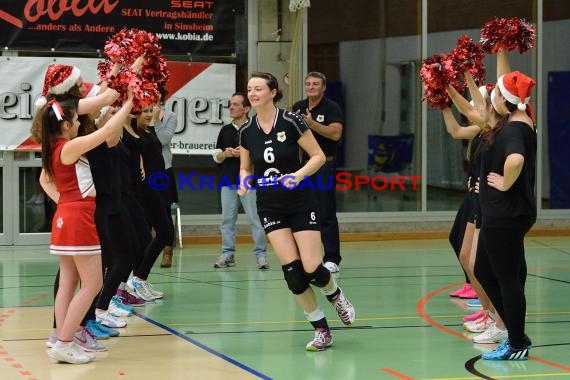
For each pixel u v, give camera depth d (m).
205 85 17.66
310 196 8.72
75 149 7.84
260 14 17.91
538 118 19.47
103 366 8.11
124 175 10.38
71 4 16.95
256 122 8.78
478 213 9.38
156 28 17.33
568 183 19.64
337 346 9.00
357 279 13.55
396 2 18.81
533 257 16.16
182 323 10.16
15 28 16.75
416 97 18.98
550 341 9.25
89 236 8.07
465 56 9.25
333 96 18.55
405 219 18.95
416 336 9.50
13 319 10.36
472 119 9.23
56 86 8.15
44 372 7.88
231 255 14.87
